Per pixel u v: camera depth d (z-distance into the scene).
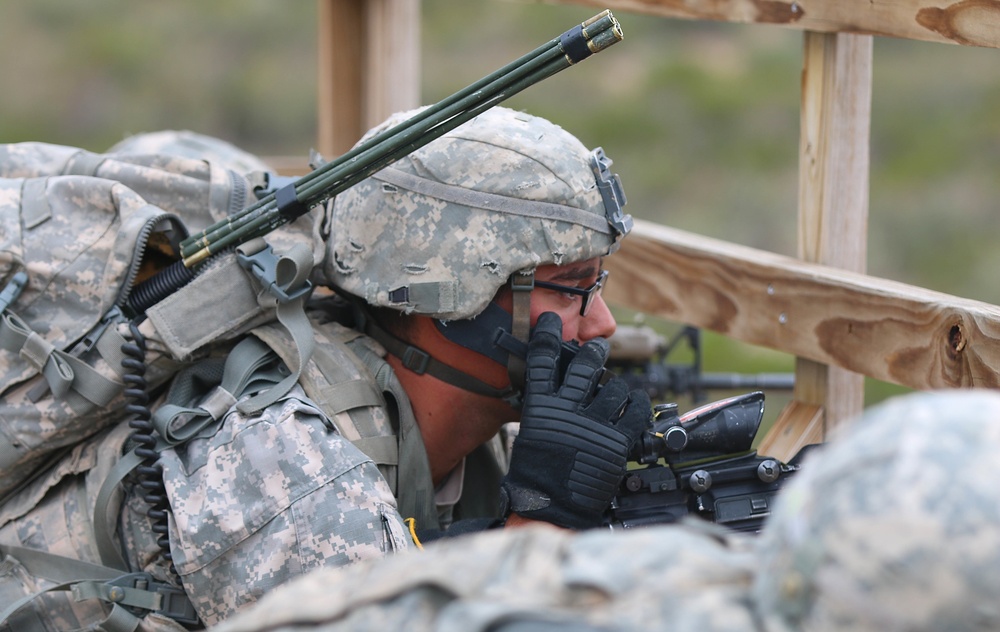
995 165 32.03
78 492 7.44
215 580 6.73
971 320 6.87
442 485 8.39
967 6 6.75
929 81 35.53
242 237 7.23
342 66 12.12
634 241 9.84
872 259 29.22
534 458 6.98
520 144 7.28
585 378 7.09
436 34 39.31
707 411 7.03
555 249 7.21
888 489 3.67
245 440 6.84
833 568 3.70
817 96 8.32
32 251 7.23
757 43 38.44
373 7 11.79
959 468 3.62
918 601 3.58
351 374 7.50
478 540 4.49
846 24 7.64
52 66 39.72
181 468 6.94
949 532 3.55
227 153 10.73
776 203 31.19
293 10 42.16
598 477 6.86
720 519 6.87
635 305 9.92
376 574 4.54
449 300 7.22
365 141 7.44
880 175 32.31
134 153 8.30
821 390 8.52
